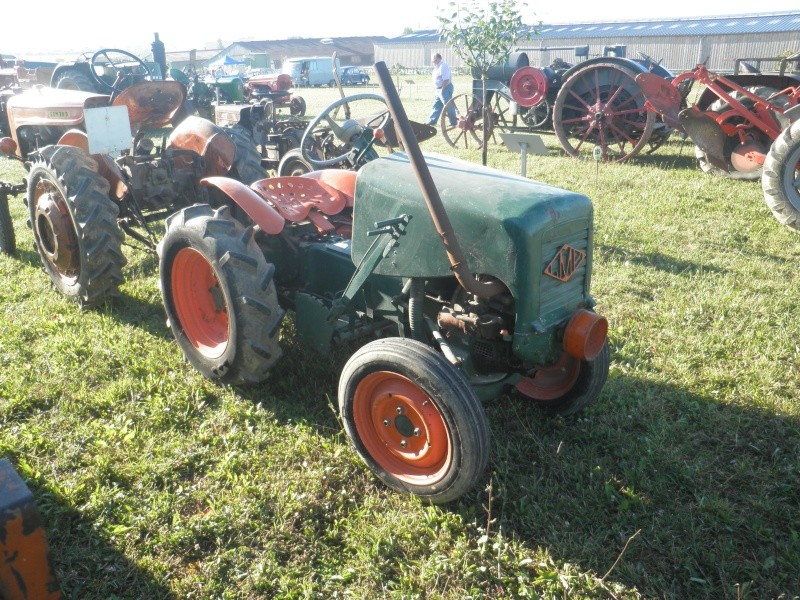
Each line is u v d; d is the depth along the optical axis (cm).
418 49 5516
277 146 947
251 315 349
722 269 569
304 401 372
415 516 286
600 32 4681
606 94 1081
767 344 434
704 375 398
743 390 380
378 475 304
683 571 260
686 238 655
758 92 949
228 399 374
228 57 5256
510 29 874
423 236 301
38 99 722
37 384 381
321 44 7419
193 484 308
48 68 1488
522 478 308
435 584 253
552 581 253
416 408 283
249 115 1056
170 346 434
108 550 268
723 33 4053
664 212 745
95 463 317
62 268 495
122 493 295
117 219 529
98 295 479
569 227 292
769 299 500
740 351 427
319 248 388
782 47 3934
